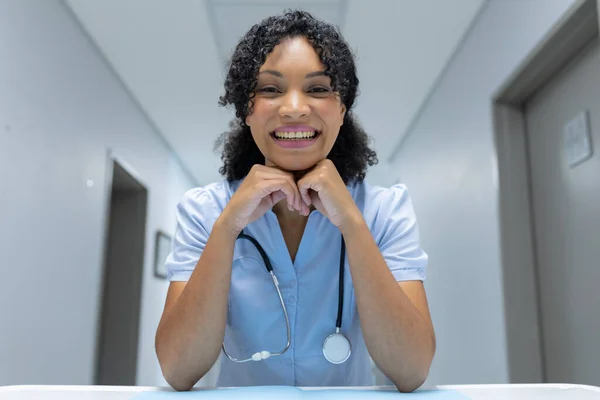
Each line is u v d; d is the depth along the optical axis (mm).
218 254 739
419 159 3371
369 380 930
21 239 1724
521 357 1884
